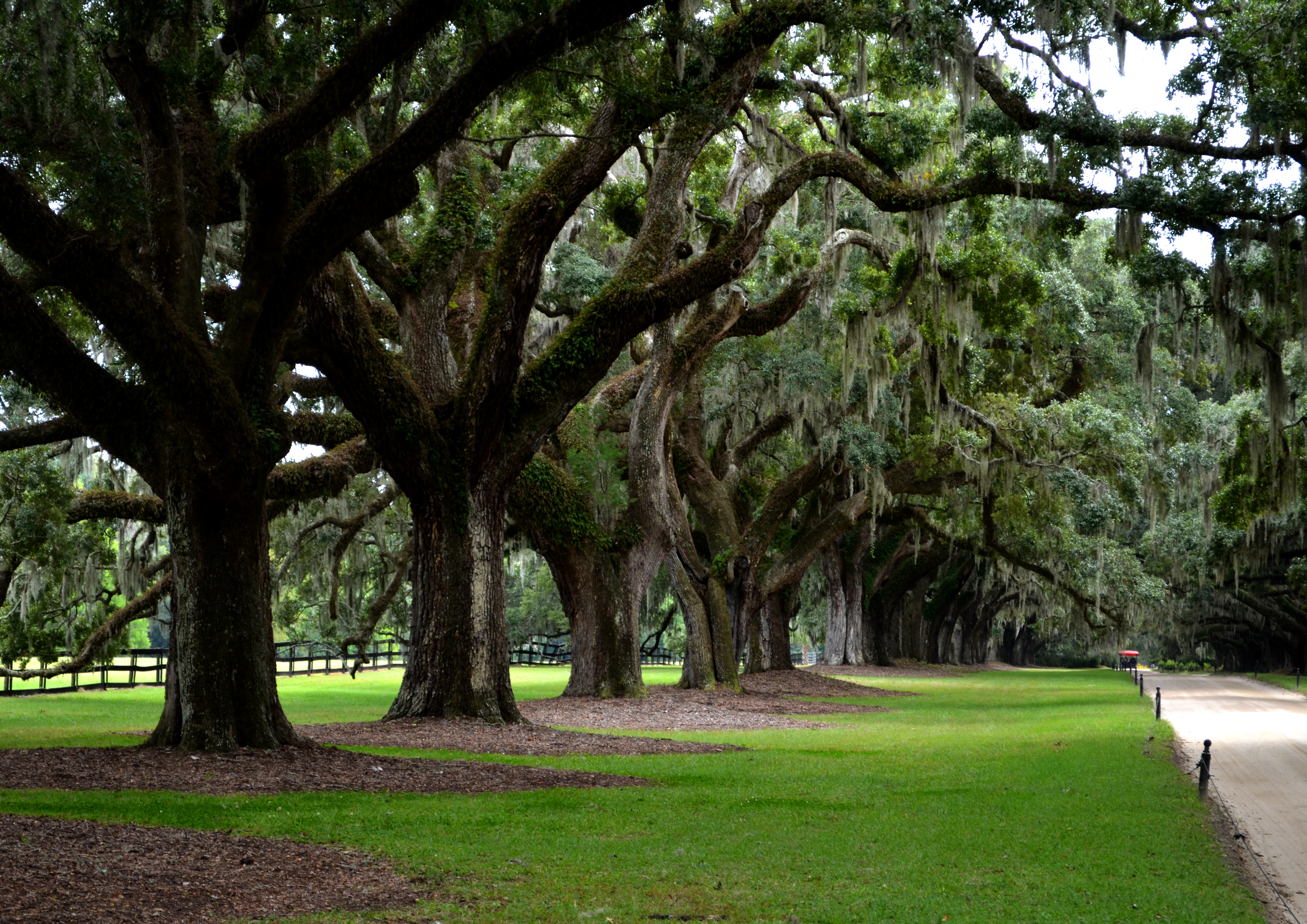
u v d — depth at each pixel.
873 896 7.70
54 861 7.56
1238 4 18.48
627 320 20.61
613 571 28.61
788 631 45.75
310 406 27.61
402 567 33.59
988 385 37.84
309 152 15.16
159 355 12.77
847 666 58.38
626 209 28.91
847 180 22.06
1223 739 21.05
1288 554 48.06
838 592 59.09
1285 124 17.22
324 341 18.16
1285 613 61.28
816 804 12.02
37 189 15.06
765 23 19.00
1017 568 50.47
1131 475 35.03
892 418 35.41
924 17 16.97
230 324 14.16
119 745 17.09
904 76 19.91
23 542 24.23
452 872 8.33
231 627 14.60
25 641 29.19
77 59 12.63
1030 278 25.47
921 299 26.92
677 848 9.37
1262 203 18.20
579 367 20.72
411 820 10.40
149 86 13.13
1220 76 17.53
